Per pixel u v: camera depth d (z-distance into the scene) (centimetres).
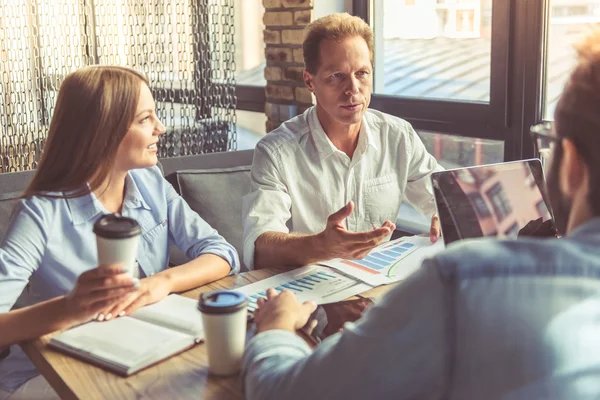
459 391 69
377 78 337
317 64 189
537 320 66
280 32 333
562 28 244
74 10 288
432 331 70
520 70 256
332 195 200
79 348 120
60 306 126
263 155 194
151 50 309
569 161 76
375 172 206
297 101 330
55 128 153
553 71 249
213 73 329
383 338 72
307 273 161
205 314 110
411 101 309
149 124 159
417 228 308
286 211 190
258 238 179
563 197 78
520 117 259
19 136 283
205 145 329
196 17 319
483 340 67
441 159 305
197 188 242
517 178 152
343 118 189
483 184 149
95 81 150
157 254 175
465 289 68
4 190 211
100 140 151
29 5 278
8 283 145
